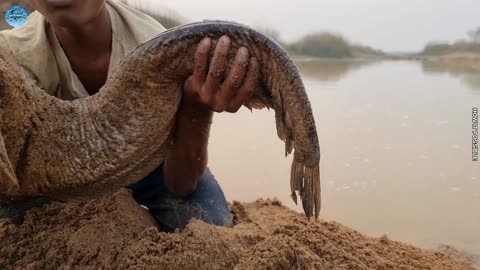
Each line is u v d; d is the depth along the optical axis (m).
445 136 1.34
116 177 0.56
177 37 0.52
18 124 0.51
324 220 0.82
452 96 1.89
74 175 0.54
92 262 0.57
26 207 0.63
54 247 0.59
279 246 0.59
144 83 0.53
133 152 0.54
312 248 0.63
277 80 0.51
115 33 0.68
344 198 0.97
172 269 0.56
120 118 0.54
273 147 1.30
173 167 0.68
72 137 0.54
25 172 0.53
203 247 0.58
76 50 0.66
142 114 0.54
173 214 0.74
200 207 0.73
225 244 0.59
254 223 0.78
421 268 0.69
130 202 0.67
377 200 0.96
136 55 0.53
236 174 1.10
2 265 0.57
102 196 0.59
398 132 1.39
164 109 0.54
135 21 0.71
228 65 0.51
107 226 0.61
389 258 0.70
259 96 0.54
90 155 0.54
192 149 0.64
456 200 0.95
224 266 0.58
